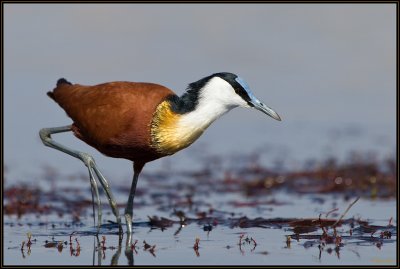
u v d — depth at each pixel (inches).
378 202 623.2
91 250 475.2
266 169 749.9
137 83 518.9
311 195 658.2
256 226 539.2
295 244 486.0
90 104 515.5
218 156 811.4
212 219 560.4
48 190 670.5
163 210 604.7
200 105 506.0
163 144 507.5
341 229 526.3
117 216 526.0
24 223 554.9
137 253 467.5
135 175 532.1
